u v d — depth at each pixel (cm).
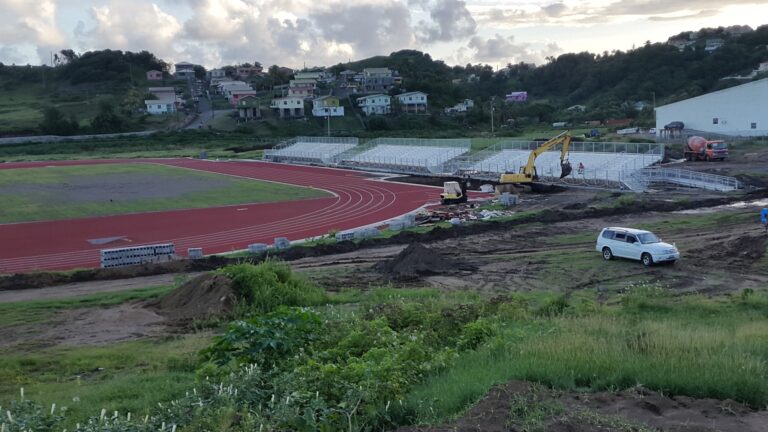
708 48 18675
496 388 988
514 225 4275
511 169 7138
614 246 3070
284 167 9669
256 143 13162
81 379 1577
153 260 3581
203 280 2511
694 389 997
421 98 16450
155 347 1892
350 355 1296
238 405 1024
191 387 1291
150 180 8019
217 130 14825
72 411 1178
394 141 9644
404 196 6200
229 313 2303
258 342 1304
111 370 1638
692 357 1136
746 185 5412
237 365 1252
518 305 1923
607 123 13688
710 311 2019
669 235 3653
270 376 1169
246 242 4247
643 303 2111
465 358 1279
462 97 18600
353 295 2538
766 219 3466
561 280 2775
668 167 6606
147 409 1103
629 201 4800
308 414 934
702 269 2828
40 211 5712
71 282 3155
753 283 2555
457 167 7744
